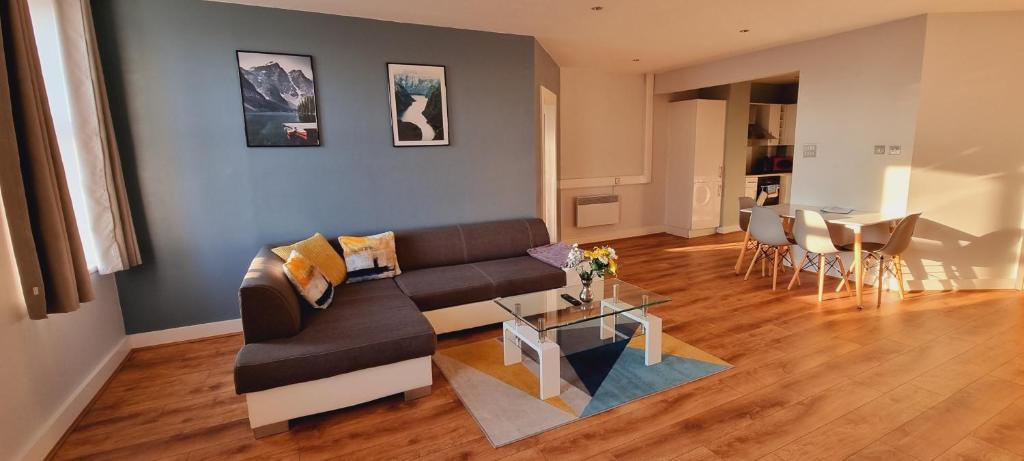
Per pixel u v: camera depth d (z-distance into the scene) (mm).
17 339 2070
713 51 5277
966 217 4184
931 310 3799
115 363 3023
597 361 3023
